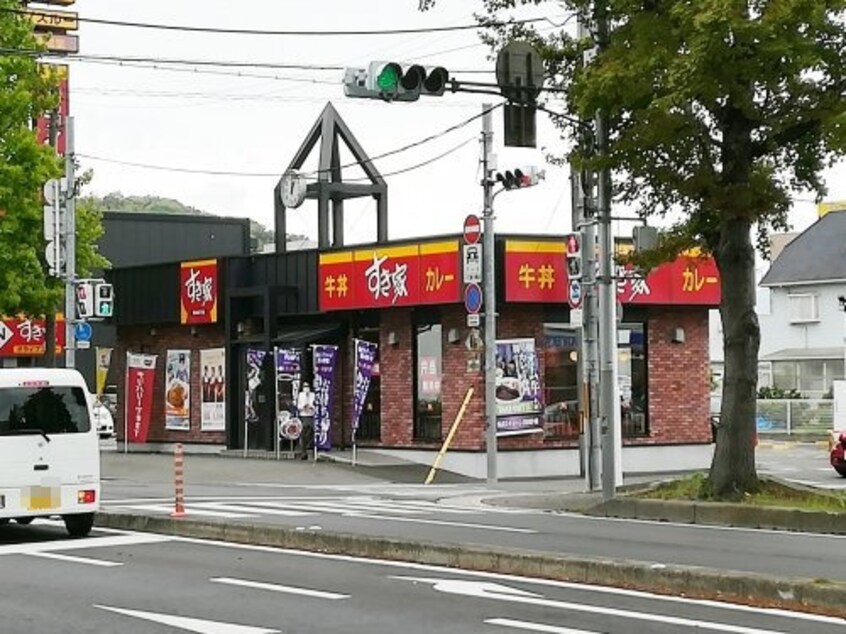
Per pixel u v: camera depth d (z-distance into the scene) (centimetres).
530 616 1083
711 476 2028
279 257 3625
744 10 1709
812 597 1110
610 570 1262
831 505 1881
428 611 1112
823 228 6606
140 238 6338
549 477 3183
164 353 3972
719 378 6506
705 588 1187
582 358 2856
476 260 3008
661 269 3322
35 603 1187
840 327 6200
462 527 1819
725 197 1950
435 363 3288
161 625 1061
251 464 3328
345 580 1306
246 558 1503
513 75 1977
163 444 3947
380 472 3158
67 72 4356
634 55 1848
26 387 1736
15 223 3269
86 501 1758
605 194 2177
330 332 3500
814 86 1916
